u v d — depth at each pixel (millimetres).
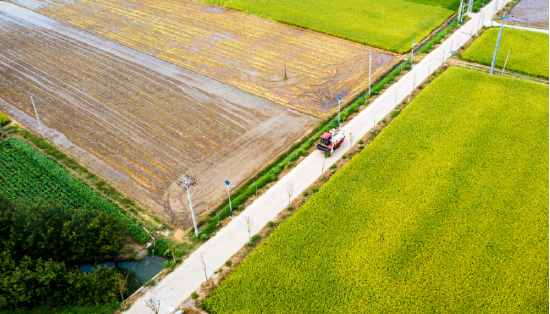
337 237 36281
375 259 34125
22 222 34312
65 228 33750
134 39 77938
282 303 31031
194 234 37938
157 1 95812
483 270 32875
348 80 63188
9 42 77125
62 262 32688
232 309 30797
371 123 52375
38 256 33812
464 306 30266
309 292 31750
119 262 36312
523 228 36344
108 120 54781
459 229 36500
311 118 54281
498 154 45312
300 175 44406
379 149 46875
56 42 77062
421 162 44656
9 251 32719
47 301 32094
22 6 93688
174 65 68500
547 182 41312
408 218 37781
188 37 78250
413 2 89938
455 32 76438
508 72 62969
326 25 80250
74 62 69812
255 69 66812
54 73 66625
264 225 38406
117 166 46875
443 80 60062
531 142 47000
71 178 44656
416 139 48188
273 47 73875
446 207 38844
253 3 91312
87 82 63844
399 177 42750
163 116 55281
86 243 33844
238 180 44188
